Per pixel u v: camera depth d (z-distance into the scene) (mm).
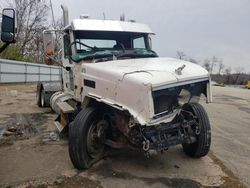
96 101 5367
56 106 7934
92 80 5434
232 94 22219
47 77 30016
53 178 4801
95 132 5223
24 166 5301
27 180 4719
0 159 5617
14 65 23922
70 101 7047
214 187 4625
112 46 6668
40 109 11297
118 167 5289
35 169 5168
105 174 4984
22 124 8539
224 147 6840
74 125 5035
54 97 8953
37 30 37125
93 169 5176
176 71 4910
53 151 6109
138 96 4461
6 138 6996
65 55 7027
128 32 6762
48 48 6387
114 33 6680
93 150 5270
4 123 8641
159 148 4824
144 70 4879
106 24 6625
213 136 7859
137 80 4504
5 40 4375
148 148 4684
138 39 6977
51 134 7426
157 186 4594
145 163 5504
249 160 5965
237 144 7148
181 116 5211
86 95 5574
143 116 4410
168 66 5203
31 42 37250
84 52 6309
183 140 5160
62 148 6309
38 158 5703
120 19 7328
